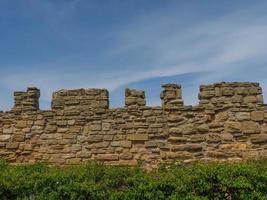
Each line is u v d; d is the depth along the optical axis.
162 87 21.22
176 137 20.70
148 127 20.91
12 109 21.89
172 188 16.47
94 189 16.59
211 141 20.58
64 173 17.91
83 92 21.55
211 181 16.59
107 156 20.94
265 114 20.59
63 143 21.30
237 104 20.70
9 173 18.20
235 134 20.55
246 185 16.14
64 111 21.52
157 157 20.67
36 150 21.42
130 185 17.20
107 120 21.20
